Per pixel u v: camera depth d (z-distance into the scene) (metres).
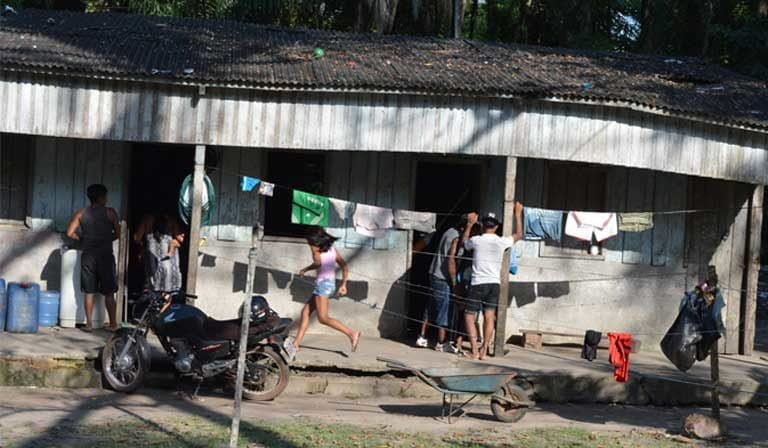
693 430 10.75
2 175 14.15
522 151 13.27
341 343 13.94
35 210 14.20
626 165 13.53
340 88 12.85
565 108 13.33
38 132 12.66
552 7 24.33
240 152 14.55
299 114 13.01
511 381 12.13
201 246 14.48
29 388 11.75
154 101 12.83
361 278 14.67
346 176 14.71
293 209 13.69
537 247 15.09
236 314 14.51
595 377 12.74
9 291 13.20
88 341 12.76
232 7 23.23
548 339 14.83
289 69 13.27
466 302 13.48
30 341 12.62
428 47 15.94
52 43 13.58
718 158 13.91
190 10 22.95
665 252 15.41
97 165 14.31
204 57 13.60
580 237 14.14
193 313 11.58
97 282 13.66
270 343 11.62
